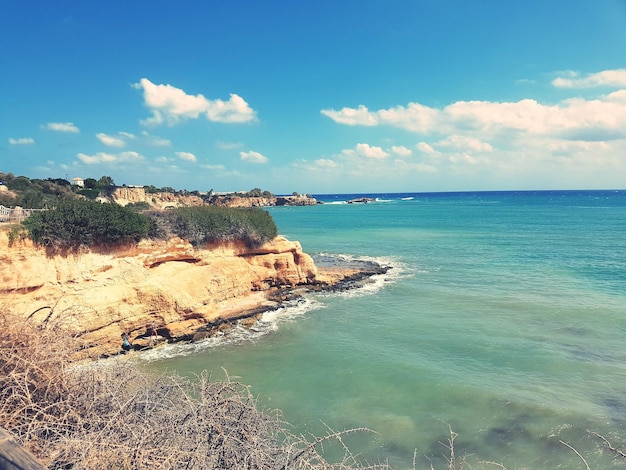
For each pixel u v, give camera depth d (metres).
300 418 12.25
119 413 4.64
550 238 53.81
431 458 10.45
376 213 115.12
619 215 93.50
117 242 19.67
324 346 18.05
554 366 15.48
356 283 29.78
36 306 16.45
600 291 26.27
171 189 100.19
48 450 4.12
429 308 23.42
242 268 26.16
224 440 4.45
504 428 11.68
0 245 16.06
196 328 20.20
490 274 32.19
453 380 14.48
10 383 4.54
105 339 17.70
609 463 10.08
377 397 13.49
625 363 15.63
